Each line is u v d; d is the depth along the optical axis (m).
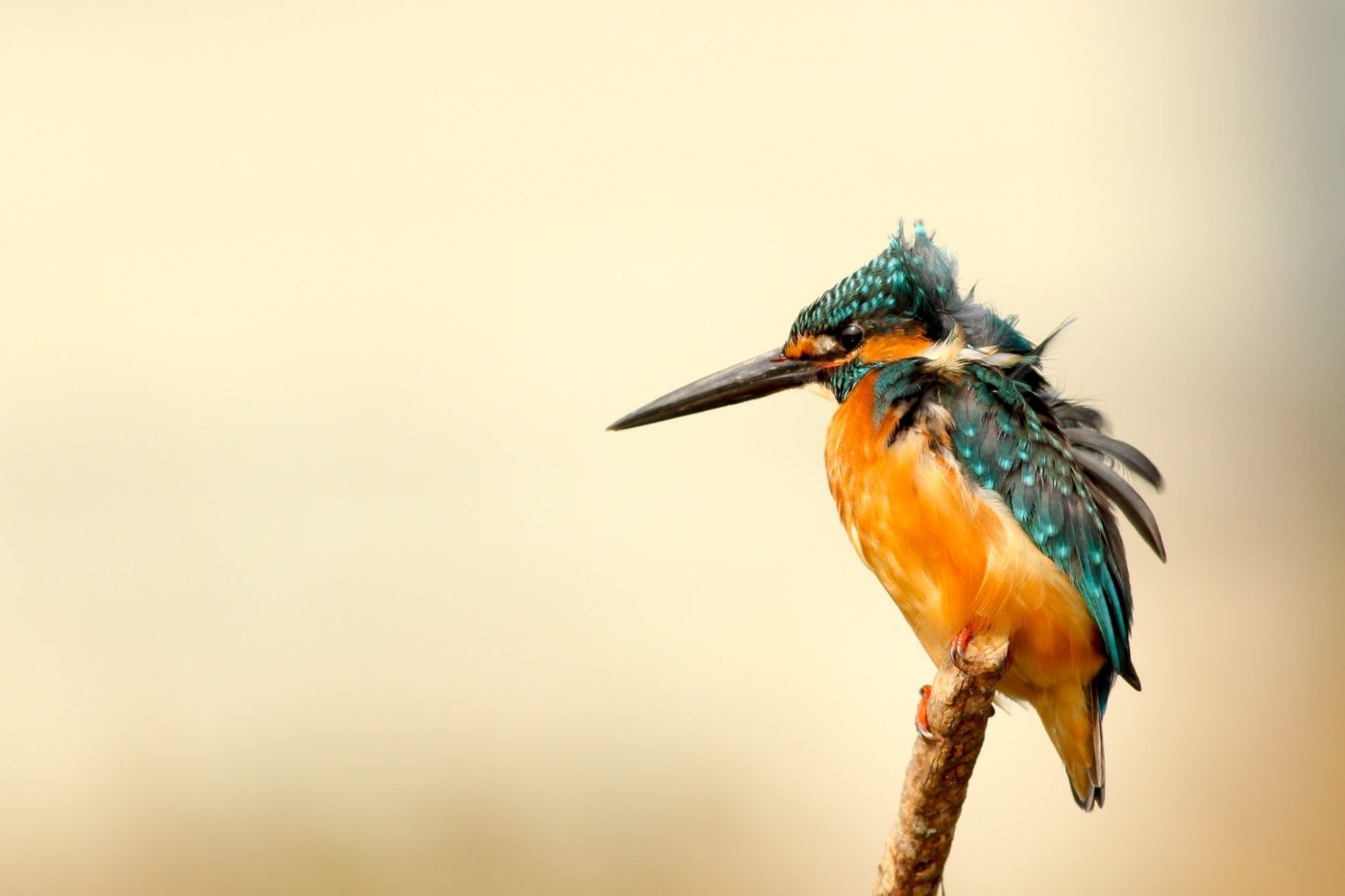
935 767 4.02
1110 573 4.06
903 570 4.06
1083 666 4.06
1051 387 4.09
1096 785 4.07
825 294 4.11
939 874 4.03
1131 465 4.08
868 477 4.06
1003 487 4.05
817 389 4.11
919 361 4.07
